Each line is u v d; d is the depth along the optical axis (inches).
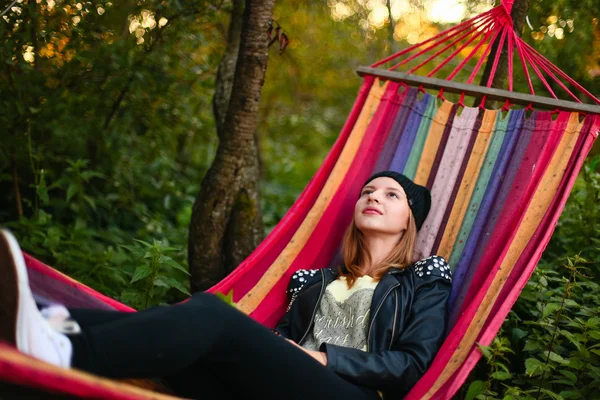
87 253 143.6
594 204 139.3
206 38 163.8
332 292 101.7
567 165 109.4
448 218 115.3
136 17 149.4
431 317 94.3
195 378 81.4
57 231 141.6
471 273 108.4
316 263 115.8
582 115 113.3
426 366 90.3
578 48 149.3
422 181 120.0
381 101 126.7
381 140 125.0
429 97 124.2
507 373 94.0
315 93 319.9
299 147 349.4
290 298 107.5
